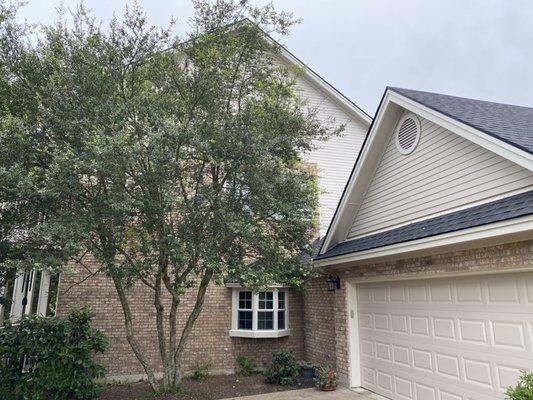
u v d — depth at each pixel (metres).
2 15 7.50
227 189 7.68
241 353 11.66
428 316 7.33
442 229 6.20
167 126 6.73
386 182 8.81
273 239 8.23
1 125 6.49
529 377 4.78
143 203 6.68
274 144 7.57
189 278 11.34
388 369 8.38
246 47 8.30
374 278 8.70
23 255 6.96
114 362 10.61
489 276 6.12
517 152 5.43
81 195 6.83
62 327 8.47
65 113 6.85
